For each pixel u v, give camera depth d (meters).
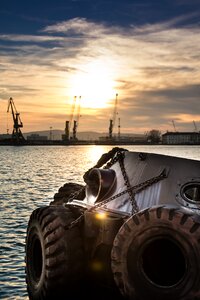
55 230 6.30
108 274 5.96
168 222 5.04
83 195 7.25
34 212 6.79
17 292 8.21
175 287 5.00
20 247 11.79
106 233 5.91
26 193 25.78
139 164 6.39
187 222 4.97
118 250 5.32
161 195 5.90
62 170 51.81
